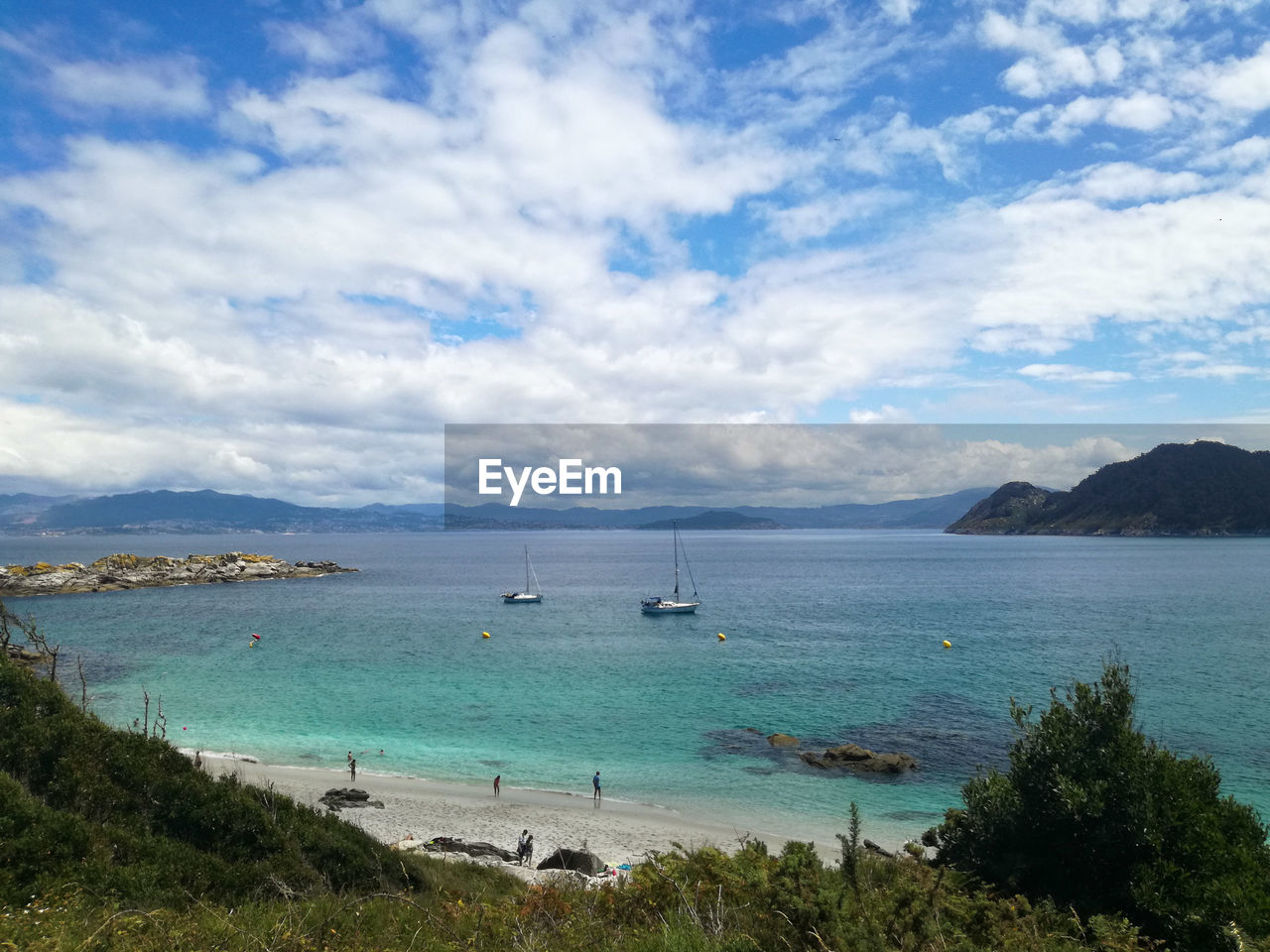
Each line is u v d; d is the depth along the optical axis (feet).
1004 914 41.55
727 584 600.39
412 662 258.98
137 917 35.45
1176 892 50.83
